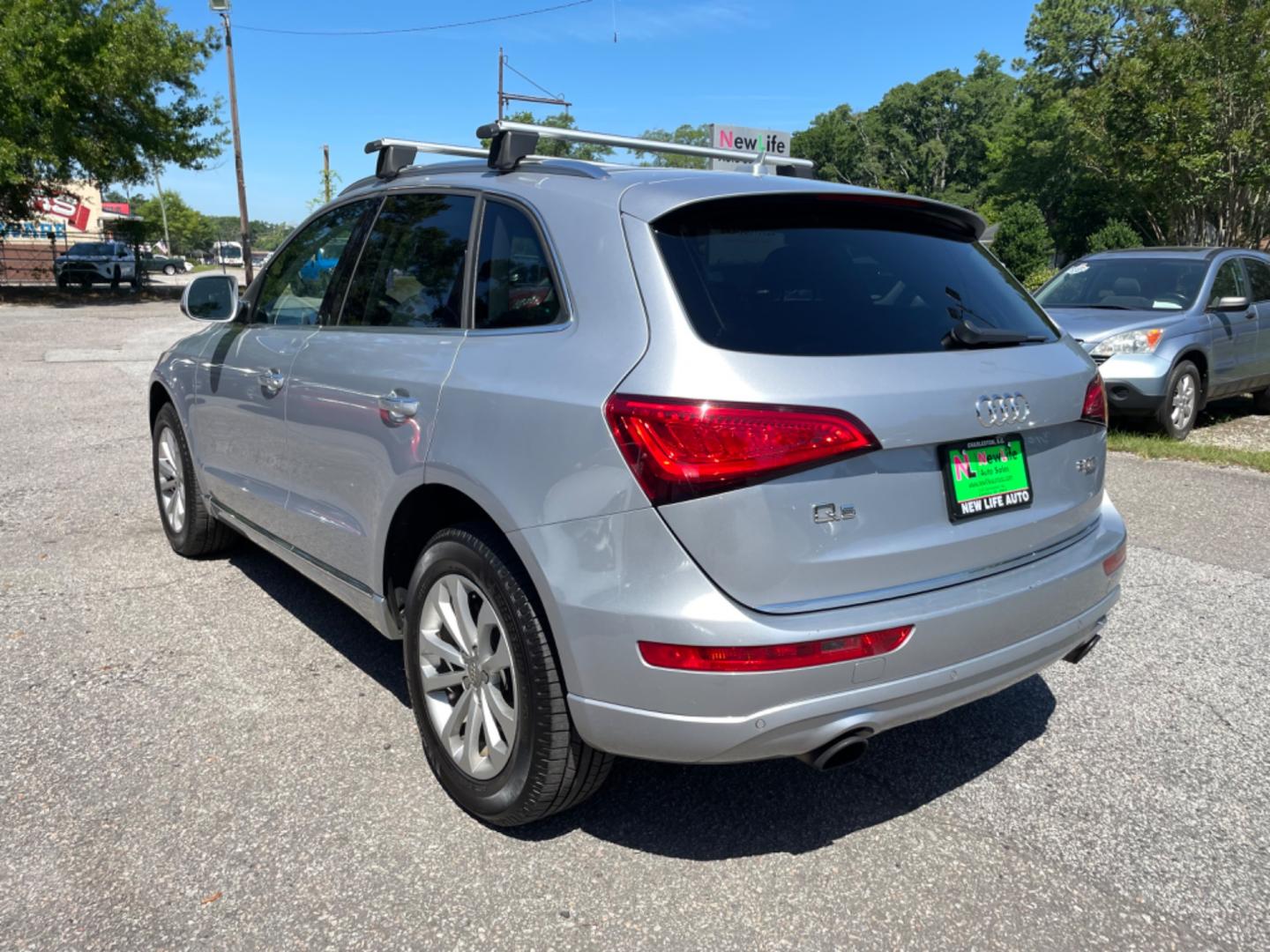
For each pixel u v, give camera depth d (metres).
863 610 2.37
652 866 2.71
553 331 2.66
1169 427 8.80
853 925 2.48
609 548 2.36
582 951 2.36
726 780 3.18
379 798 2.99
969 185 95.19
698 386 2.28
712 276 2.50
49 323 21.73
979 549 2.61
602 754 2.63
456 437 2.77
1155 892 2.63
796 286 2.57
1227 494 6.98
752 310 2.45
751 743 2.32
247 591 4.74
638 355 2.40
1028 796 3.10
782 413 2.27
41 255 38.06
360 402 3.24
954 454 2.57
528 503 2.53
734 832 2.88
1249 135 20.84
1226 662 4.13
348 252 3.73
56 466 7.28
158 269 54.22
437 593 2.95
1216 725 3.58
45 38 27.17
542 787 2.63
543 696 2.56
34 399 10.53
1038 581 2.71
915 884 2.65
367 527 3.26
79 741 3.28
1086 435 3.01
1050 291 10.30
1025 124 68.31
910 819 2.96
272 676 3.82
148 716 3.47
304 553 3.77
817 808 3.02
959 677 2.53
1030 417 2.71
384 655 4.04
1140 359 8.59
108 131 29.55
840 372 2.38
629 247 2.56
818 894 2.60
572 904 2.53
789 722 2.31
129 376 12.70
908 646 2.41
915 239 2.99
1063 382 2.86
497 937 2.40
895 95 95.50
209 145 32.47
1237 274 9.94
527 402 2.57
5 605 4.49
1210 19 20.84
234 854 2.70
